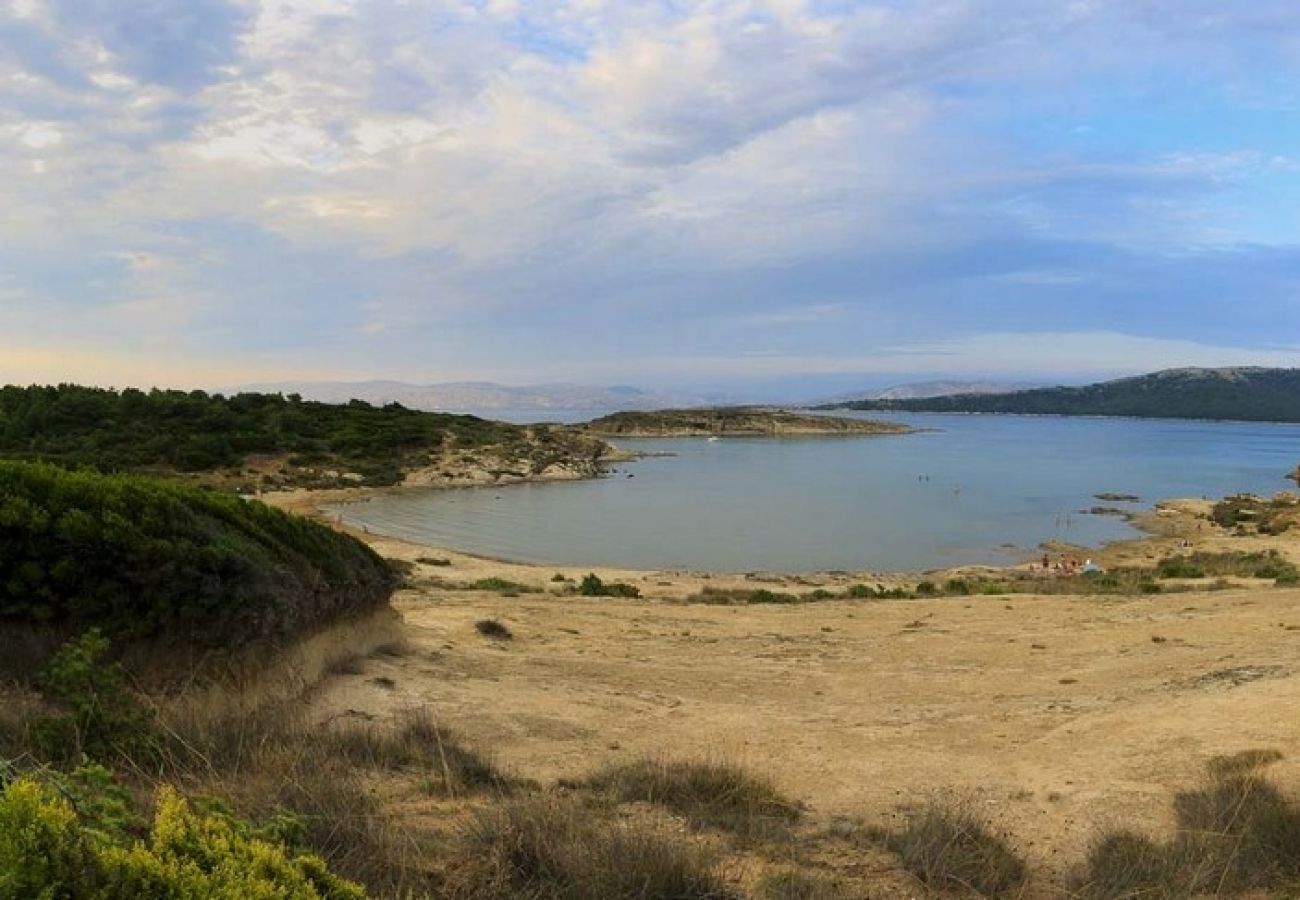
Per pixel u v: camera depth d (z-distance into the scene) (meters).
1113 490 82.25
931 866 5.63
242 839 3.32
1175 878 5.36
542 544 51.34
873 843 6.25
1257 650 13.33
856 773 8.22
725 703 11.48
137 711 6.61
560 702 10.85
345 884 3.28
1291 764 7.09
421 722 8.78
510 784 7.06
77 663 6.68
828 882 5.31
